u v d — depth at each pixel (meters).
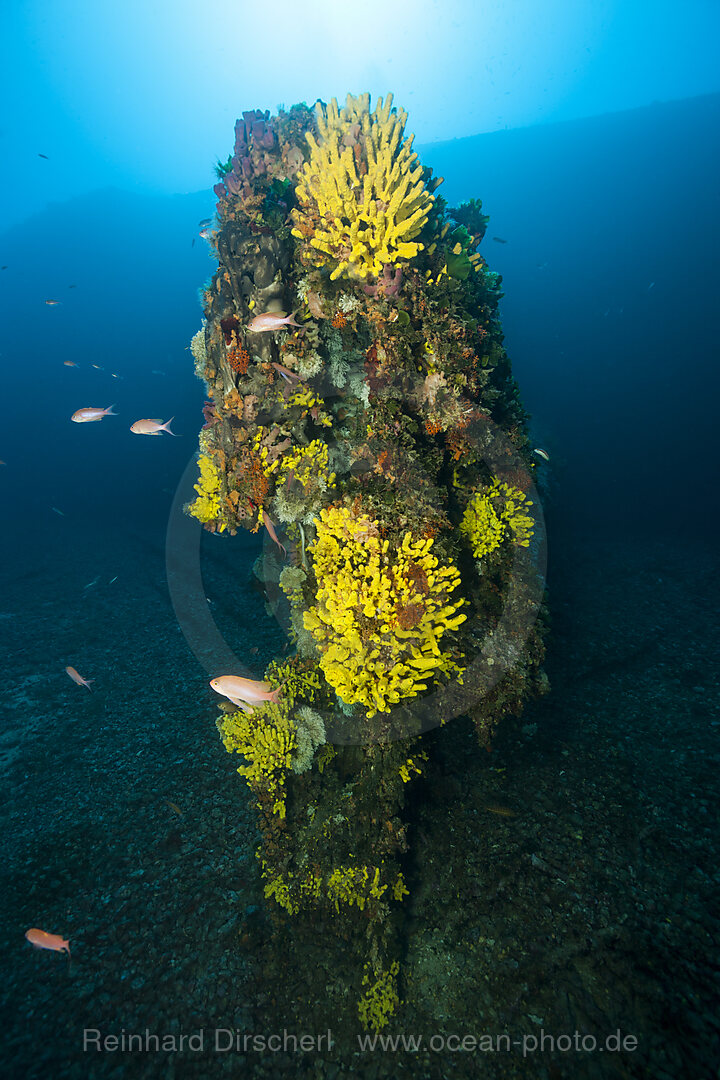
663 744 5.14
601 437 20.30
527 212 26.20
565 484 16.31
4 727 6.35
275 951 3.54
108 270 31.58
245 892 3.97
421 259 3.43
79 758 5.72
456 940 3.53
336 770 3.95
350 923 3.58
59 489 22.88
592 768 4.85
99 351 29.30
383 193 2.95
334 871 3.62
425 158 29.34
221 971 3.47
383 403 3.18
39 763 5.68
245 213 3.32
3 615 9.80
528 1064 2.90
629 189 23.78
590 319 23.84
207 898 3.95
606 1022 2.98
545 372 23.73
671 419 19.83
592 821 4.25
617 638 7.74
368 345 3.28
